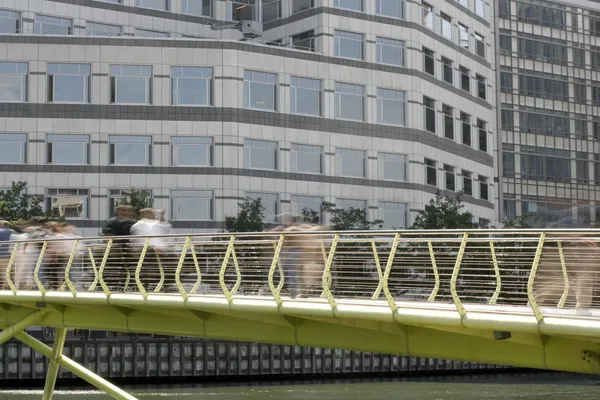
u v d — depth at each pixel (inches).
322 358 2758.4
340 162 3016.7
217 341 2699.3
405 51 3144.7
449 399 2349.9
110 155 2854.3
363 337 1063.0
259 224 2748.5
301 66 2979.8
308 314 1031.0
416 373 2834.6
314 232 1064.2
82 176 2837.1
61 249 1406.3
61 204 2827.3
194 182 2854.3
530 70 4621.1
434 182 3223.4
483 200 3523.6
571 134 4704.7
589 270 915.4
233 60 2893.7
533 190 4557.1
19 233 1569.9
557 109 4680.1
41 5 3014.3
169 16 3193.9
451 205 3198.8
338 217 2874.0
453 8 3393.2
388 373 2810.0
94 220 2827.3
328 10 3038.9
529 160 4566.9
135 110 2859.3
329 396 2402.8
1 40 2844.5
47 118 2839.6
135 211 2669.8
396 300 1014.4
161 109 2866.6
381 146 3075.8
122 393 1502.2
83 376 1523.1
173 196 2851.9
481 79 3563.0
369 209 3038.9
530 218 4490.7
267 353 2723.9
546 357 944.3
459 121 3388.3
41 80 2847.0
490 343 978.7
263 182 2898.6
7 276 1376.7
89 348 2625.5
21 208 2682.1
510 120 4542.3
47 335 2655.0
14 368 2596.0
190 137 2874.0
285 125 2942.9
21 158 2829.7
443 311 932.6
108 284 1413.6
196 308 1146.0
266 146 2923.2
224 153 2866.6
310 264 1083.3
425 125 3196.4
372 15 3100.4
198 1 3240.7
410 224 3105.3
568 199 4648.1
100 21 3097.9
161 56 2876.5
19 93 2849.4
